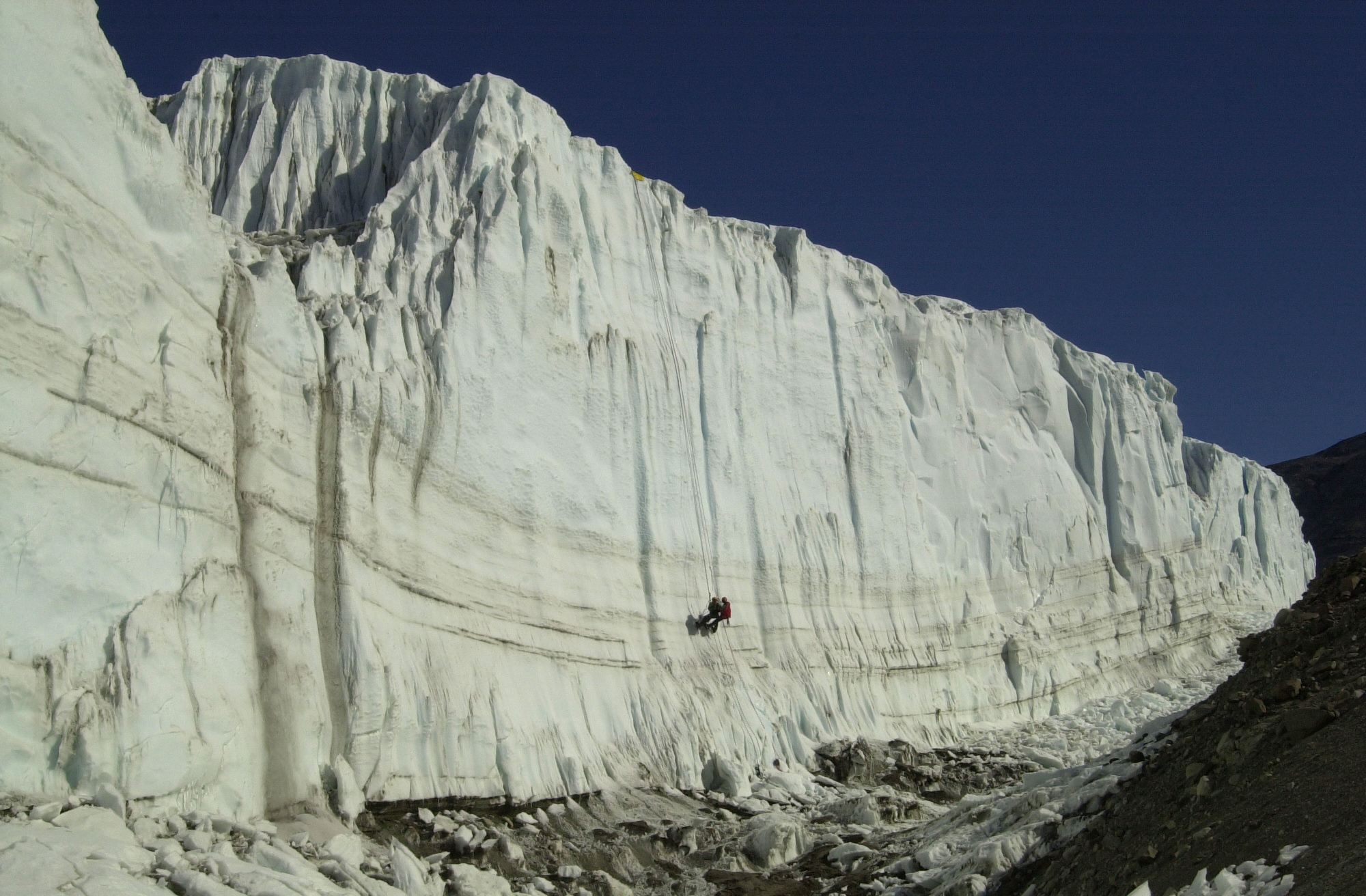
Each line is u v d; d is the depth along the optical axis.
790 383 33.28
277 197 29.12
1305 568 57.81
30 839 12.43
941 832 20.70
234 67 31.53
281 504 18.86
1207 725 16.42
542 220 26.75
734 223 34.03
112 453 15.68
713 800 24.39
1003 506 39.47
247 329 19.00
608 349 27.66
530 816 20.58
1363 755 12.35
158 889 12.69
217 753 16.00
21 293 14.59
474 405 23.47
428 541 21.64
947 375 39.38
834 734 29.38
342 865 15.53
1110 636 40.69
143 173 17.02
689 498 29.00
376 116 30.28
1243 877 11.55
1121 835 15.16
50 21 15.53
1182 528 45.19
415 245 24.50
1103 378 44.28
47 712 14.15
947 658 34.59
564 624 24.27
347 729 18.66
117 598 15.47
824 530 32.44
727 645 28.34
